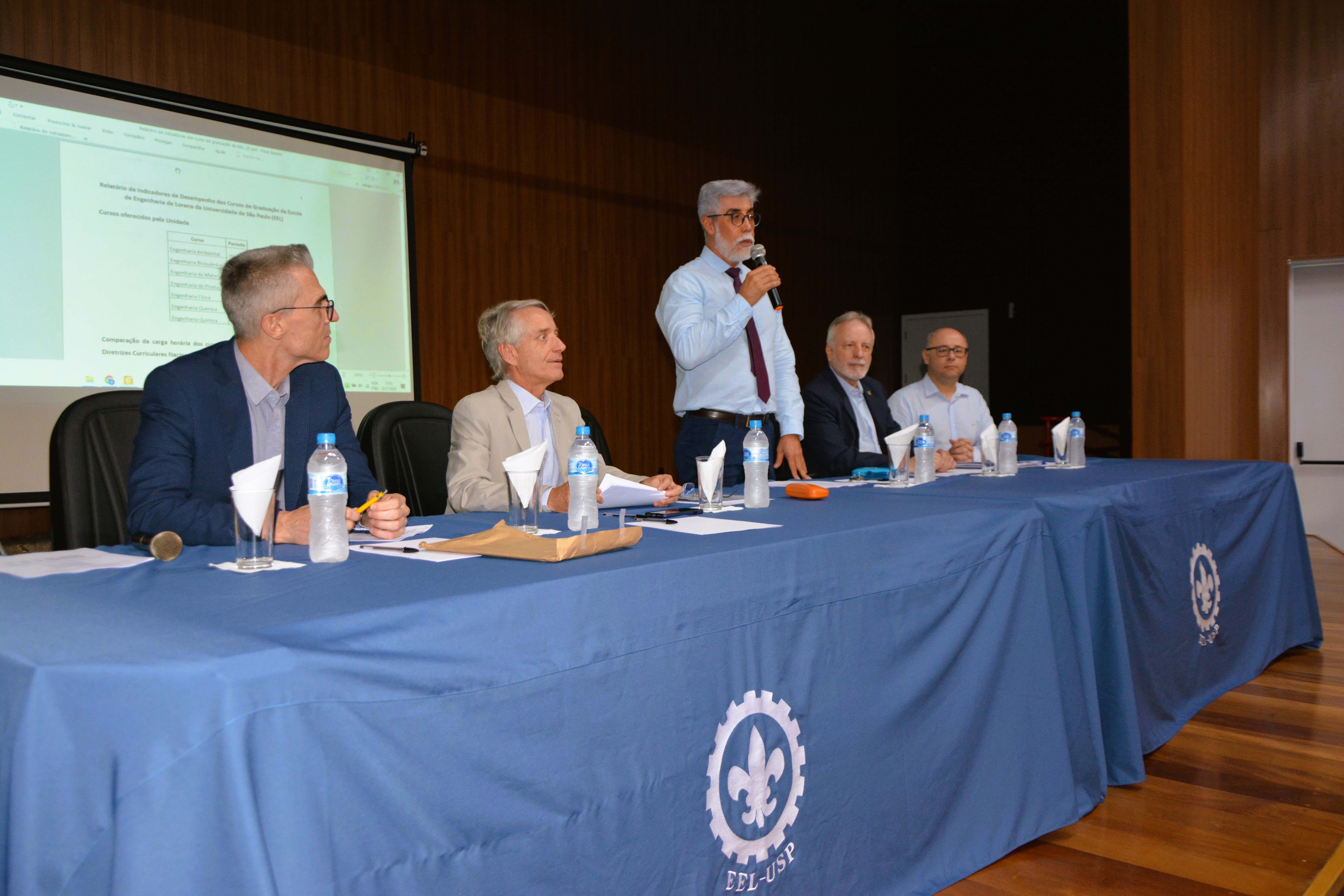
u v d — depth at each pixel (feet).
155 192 12.43
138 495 4.72
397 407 7.84
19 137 11.28
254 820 2.30
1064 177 25.68
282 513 4.44
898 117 28.25
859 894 4.40
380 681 2.68
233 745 2.30
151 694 2.23
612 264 19.27
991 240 26.84
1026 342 26.45
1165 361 14.58
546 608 3.17
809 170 24.52
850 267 26.23
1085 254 25.45
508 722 3.02
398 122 15.58
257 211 13.47
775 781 4.00
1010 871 5.12
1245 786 6.35
